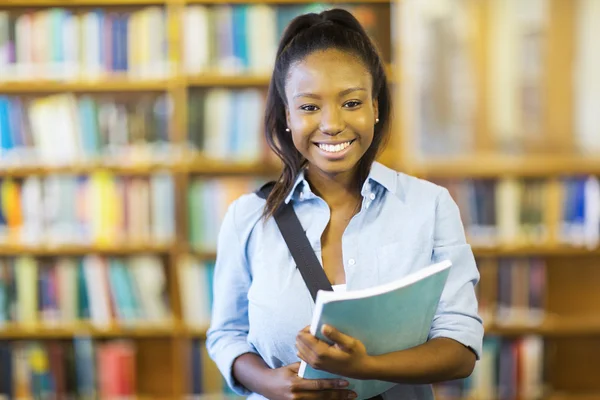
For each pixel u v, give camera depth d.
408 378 1.40
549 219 4.11
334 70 1.50
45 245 3.95
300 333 1.36
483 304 4.17
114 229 3.99
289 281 1.57
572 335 4.43
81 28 3.88
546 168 4.07
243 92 3.96
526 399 4.15
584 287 4.42
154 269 4.02
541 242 4.10
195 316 4.01
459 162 4.18
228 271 1.70
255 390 1.58
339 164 1.52
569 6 4.32
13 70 3.89
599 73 4.33
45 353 4.02
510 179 4.11
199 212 3.98
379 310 1.34
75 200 3.97
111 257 4.09
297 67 1.52
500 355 4.15
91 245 3.96
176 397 4.05
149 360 4.27
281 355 1.58
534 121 4.38
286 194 1.62
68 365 4.05
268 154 3.93
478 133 4.38
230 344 1.69
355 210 1.62
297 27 1.60
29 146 3.94
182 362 4.05
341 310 1.30
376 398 1.55
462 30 4.34
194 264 3.99
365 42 1.57
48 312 4.02
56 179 3.97
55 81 3.87
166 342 4.27
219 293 1.73
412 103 4.36
